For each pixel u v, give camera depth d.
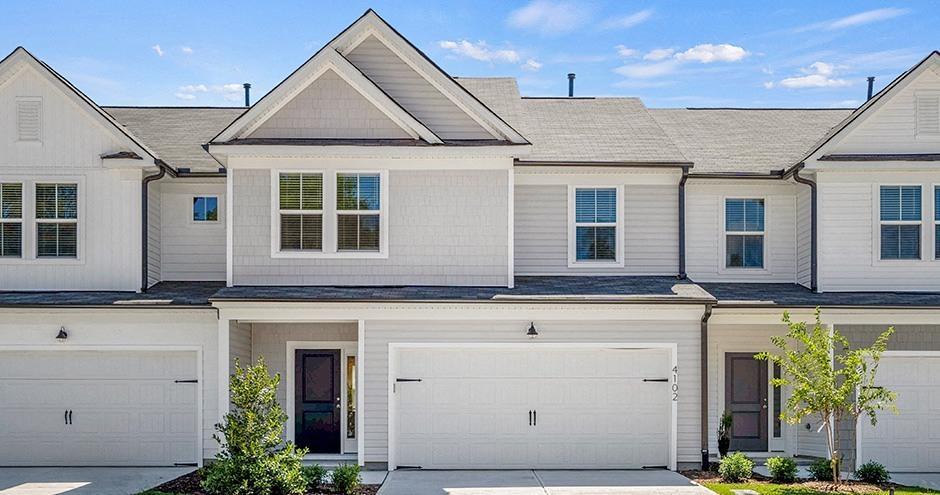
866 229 18.02
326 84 17.31
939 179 17.95
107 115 17.75
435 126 17.53
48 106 17.69
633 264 18.58
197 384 16.73
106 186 17.69
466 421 16.59
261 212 17.11
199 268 19.05
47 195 17.67
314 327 18.61
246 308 16.17
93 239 17.66
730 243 19.16
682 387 16.45
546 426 16.62
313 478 14.34
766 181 19.03
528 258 18.58
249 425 13.91
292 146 16.91
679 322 16.50
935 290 17.95
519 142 17.27
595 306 16.31
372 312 16.31
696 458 16.41
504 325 16.48
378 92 17.19
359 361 16.36
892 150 17.98
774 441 18.62
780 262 19.11
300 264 17.12
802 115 22.77
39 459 16.84
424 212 17.22
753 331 18.67
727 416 17.52
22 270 17.58
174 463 16.78
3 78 17.53
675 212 18.64
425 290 16.81
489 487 14.70
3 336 16.70
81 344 16.72
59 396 16.92
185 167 18.73
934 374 17.08
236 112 22.58
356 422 18.16
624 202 18.59
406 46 17.48
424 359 16.59
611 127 20.25
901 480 15.92
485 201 17.25
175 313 16.67
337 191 17.20
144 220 17.73
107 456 16.86
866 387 14.69
